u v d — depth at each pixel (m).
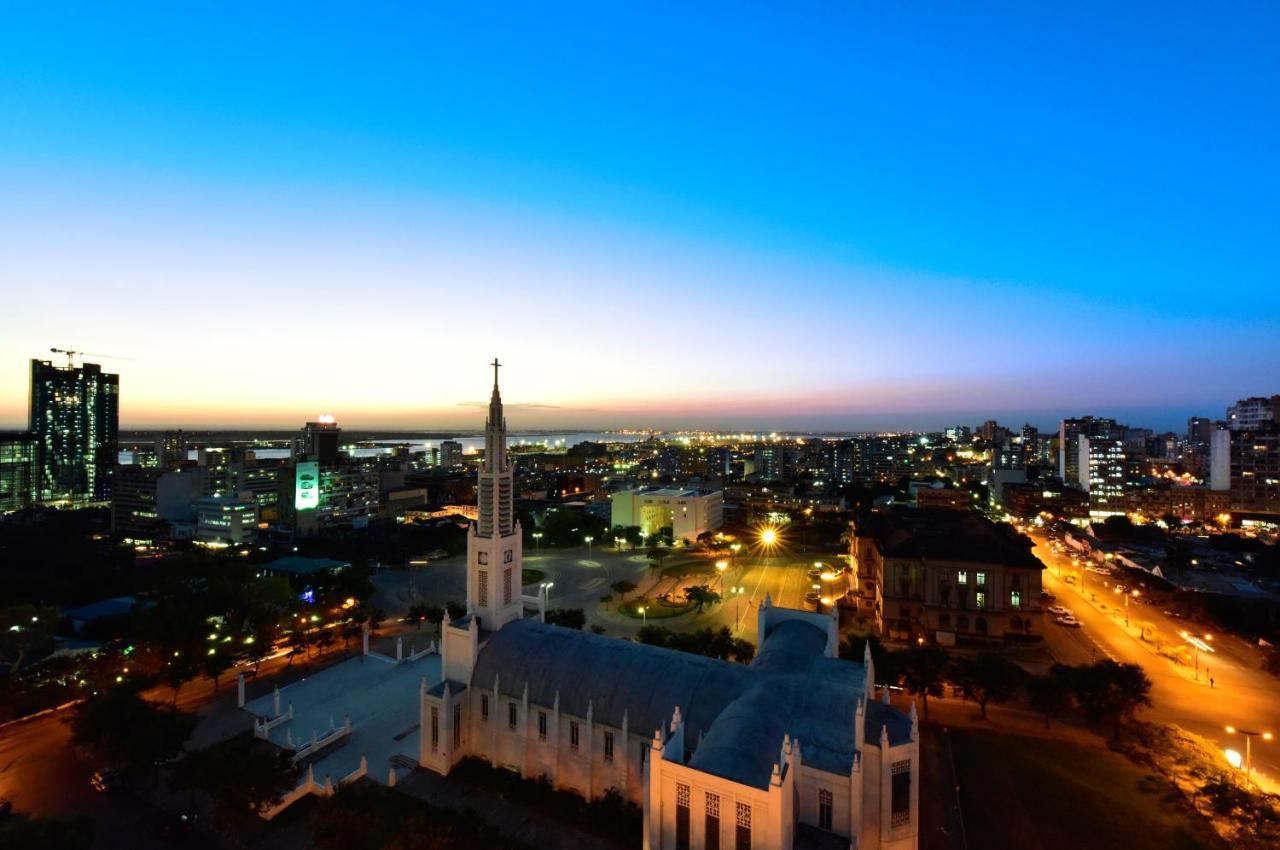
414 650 106.88
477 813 60.06
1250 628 118.81
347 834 51.09
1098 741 75.38
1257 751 75.00
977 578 116.12
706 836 44.25
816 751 49.16
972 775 67.44
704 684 60.28
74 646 103.50
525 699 64.56
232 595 106.12
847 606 140.62
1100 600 141.12
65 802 62.19
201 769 58.56
